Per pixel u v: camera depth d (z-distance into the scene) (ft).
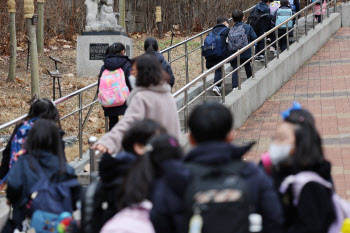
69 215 21.34
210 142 15.15
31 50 57.31
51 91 63.62
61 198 22.62
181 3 112.47
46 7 95.76
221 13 109.81
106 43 73.87
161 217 15.03
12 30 65.87
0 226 30.04
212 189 14.16
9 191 22.94
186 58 63.31
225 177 14.44
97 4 75.61
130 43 79.66
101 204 18.39
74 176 23.48
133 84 26.99
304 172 16.74
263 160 17.62
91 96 62.28
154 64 24.85
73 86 66.13
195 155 14.94
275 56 67.77
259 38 57.36
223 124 15.16
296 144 16.87
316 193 16.11
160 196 15.12
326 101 54.85
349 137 43.75
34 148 22.82
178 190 14.82
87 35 74.08
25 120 27.02
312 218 15.80
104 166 18.53
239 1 109.40
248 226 14.11
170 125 25.14
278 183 16.90
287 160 17.02
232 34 55.11
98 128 51.01
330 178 17.40
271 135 46.44
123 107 37.60
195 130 15.29
